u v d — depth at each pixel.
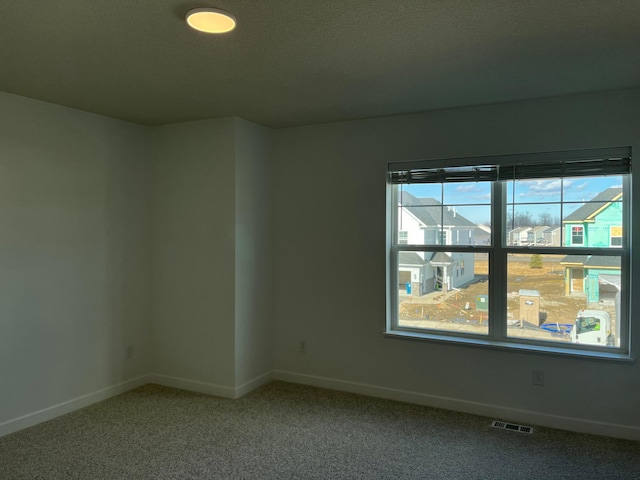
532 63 2.57
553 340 3.34
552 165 3.26
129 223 4.02
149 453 2.85
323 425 3.28
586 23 2.06
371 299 3.88
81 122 3.59
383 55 2.45
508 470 2.65
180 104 3.41
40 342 3.31
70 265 3.52
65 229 3.48
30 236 3.25
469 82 2.89
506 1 1.86
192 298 3.98
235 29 2.12
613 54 2.43
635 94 3.02
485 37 2.21
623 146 3.05
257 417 3.42
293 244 4.21
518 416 3.36
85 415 3.45
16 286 3.17
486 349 3.45
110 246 3.84
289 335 4.25
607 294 3.18
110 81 2.88
